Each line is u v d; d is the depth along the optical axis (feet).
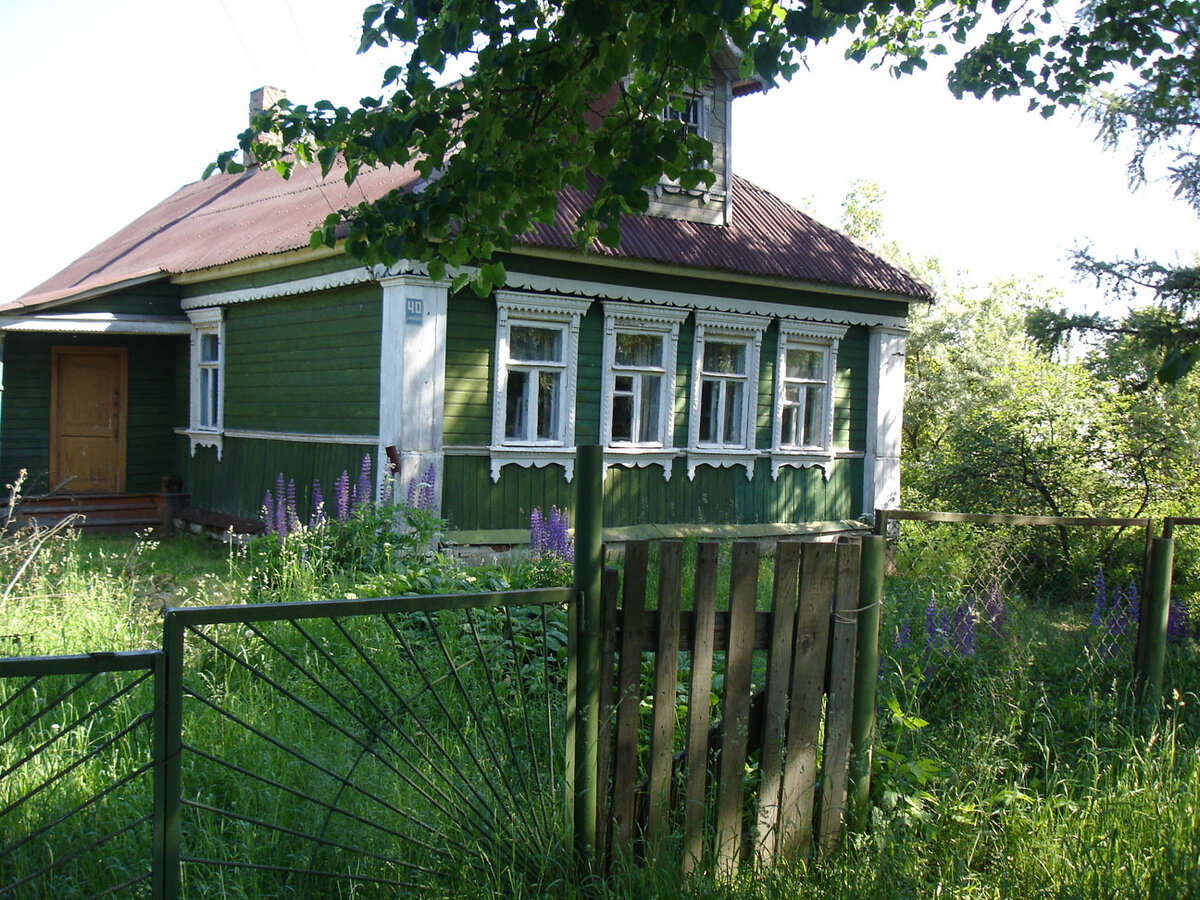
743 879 12.48
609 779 12.35
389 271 34.30
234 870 12.03
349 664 19.11
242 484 45.47
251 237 45.62
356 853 11.94
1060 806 15.07
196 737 15.56
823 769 13.55
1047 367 44.47
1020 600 25.14
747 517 44.39
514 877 11.82
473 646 19.89
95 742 15.38
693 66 12.75
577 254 37.06
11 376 50.44
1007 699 17.37
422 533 30.60
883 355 48.11
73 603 22.18
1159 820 14.49
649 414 41.60
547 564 25.75
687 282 41.24
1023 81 25.80
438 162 14.07
